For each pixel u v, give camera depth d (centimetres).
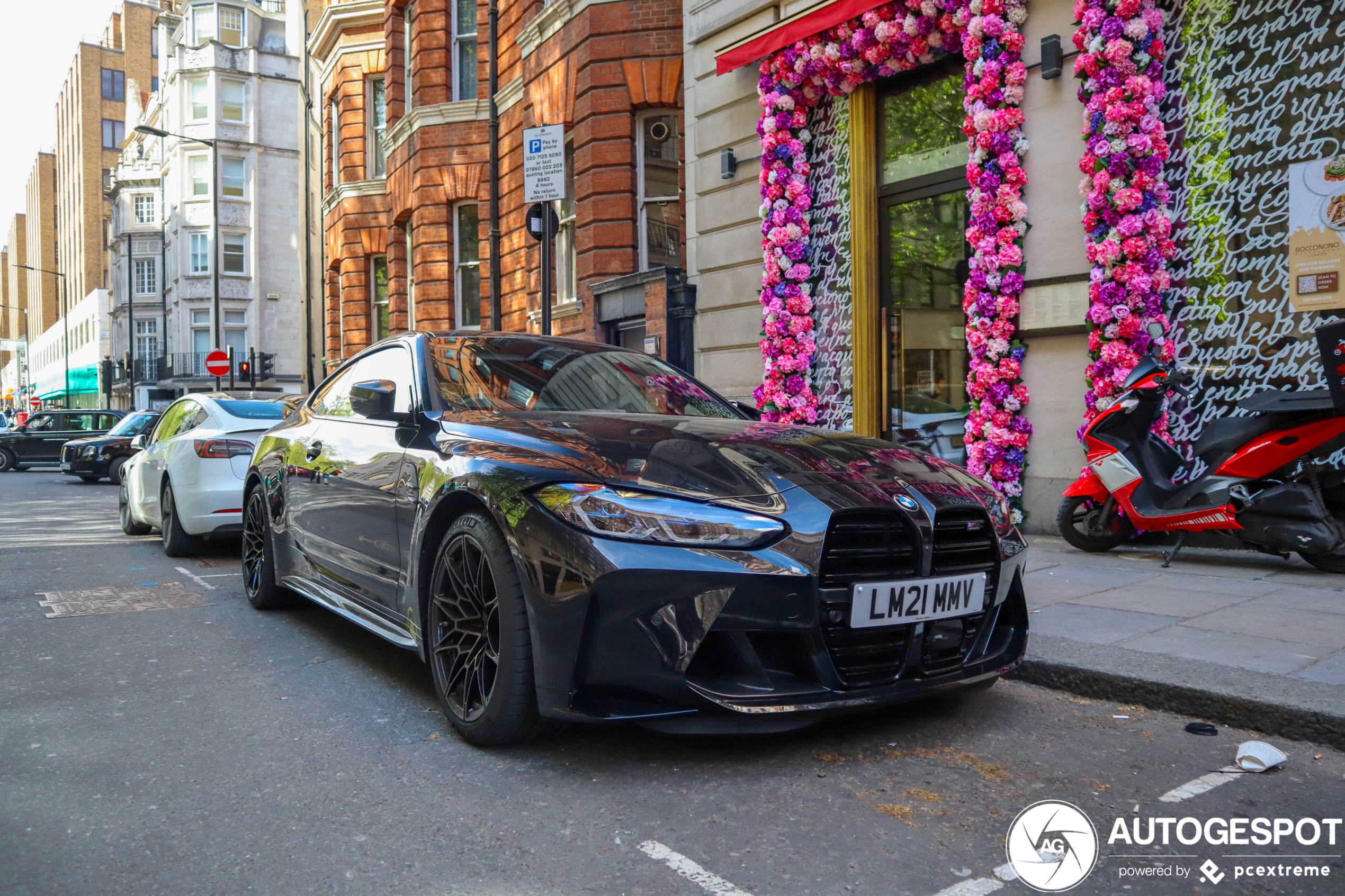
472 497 306
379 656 427
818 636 266
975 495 317
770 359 943
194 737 317
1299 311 568
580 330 1347
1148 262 609
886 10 807
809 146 938
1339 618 414
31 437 2552
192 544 750
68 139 8056
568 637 264
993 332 699
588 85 1295
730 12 987
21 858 229
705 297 1052
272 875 219
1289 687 317
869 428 879
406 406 387
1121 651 368
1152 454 571
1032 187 689
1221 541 589
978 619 307
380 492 370
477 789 268
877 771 276
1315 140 561
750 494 277
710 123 1030
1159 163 609
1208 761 284
